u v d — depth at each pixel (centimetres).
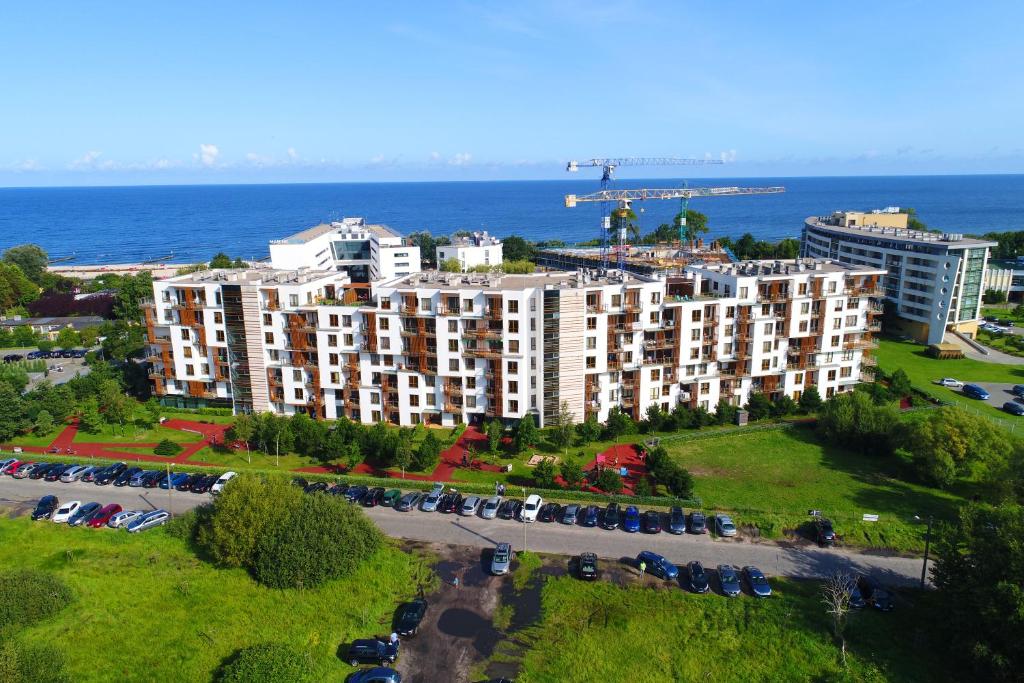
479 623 6669
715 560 7806
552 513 8706
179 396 12850
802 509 8906
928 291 17575
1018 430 11525
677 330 11862
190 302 12250
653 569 7531
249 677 5606
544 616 6769
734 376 12388
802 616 6731
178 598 6969
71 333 17562
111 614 6694
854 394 11606
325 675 5956
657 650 6284
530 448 11038
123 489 9612
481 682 5888
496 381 11281
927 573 7569
